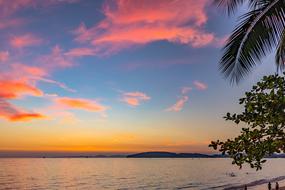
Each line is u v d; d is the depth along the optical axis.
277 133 3.56
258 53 7.47
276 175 111.69
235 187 66.44
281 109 3.59
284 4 7.10
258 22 7.30
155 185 79.88
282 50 6.98
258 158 3.56
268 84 3.72
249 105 3.66
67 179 105.75
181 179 97.06
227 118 3.83
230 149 3.67
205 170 154.62
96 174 132.75
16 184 89.31
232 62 7.66
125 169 177.12
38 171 160.00
